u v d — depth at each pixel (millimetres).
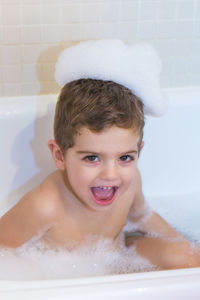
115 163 903
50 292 644
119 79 934
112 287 656
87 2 1216
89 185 922
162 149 1347
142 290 655
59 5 1206
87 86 924
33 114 1221
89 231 1047
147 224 1166
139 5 1249
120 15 1254
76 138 890
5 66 1261
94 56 927
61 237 1026
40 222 983
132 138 893
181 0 1262
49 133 1240
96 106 876
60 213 996
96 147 875
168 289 660
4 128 1211
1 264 953
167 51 1335
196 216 1319
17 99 1241
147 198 1381
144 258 1060
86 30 1259
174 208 1351
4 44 1231
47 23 1225
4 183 1264
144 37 1303
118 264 1056
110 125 859
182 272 700
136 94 957
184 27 1305
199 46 1342
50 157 1263
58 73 986
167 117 1310
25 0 1183
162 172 1377
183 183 1400
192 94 1335
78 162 913
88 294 644
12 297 634
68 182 997
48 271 993
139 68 928
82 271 1022
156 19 1279
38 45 1251
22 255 990
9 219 983
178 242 1070
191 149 1365
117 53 932
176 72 1369
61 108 943
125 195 1064
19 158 1250
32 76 1288
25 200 992
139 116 911
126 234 1179
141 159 1349
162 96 997
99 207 956
